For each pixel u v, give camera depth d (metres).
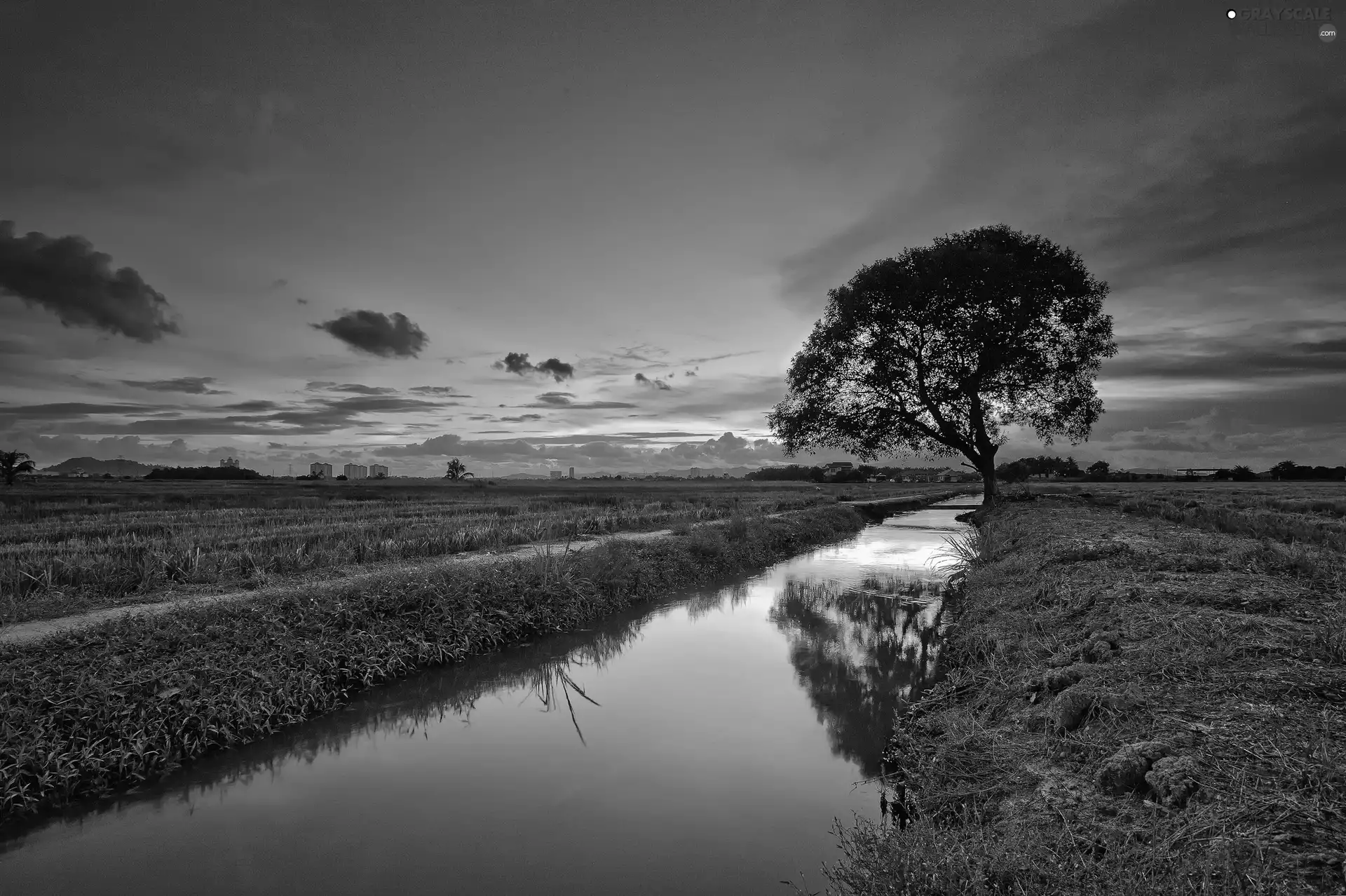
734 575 15.40
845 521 26.84
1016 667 6.17
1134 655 5.22
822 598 12.70
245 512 25.94
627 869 4.07
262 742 6.12
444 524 19.59
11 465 59.03
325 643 7.46
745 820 4.64
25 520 22.03
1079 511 20.58
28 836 4.58
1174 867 2.87
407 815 4.80
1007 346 27.89
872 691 7.38
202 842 4.47
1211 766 3.48
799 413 31.62
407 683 7.73
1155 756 3.69
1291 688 4.24
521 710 6.95
